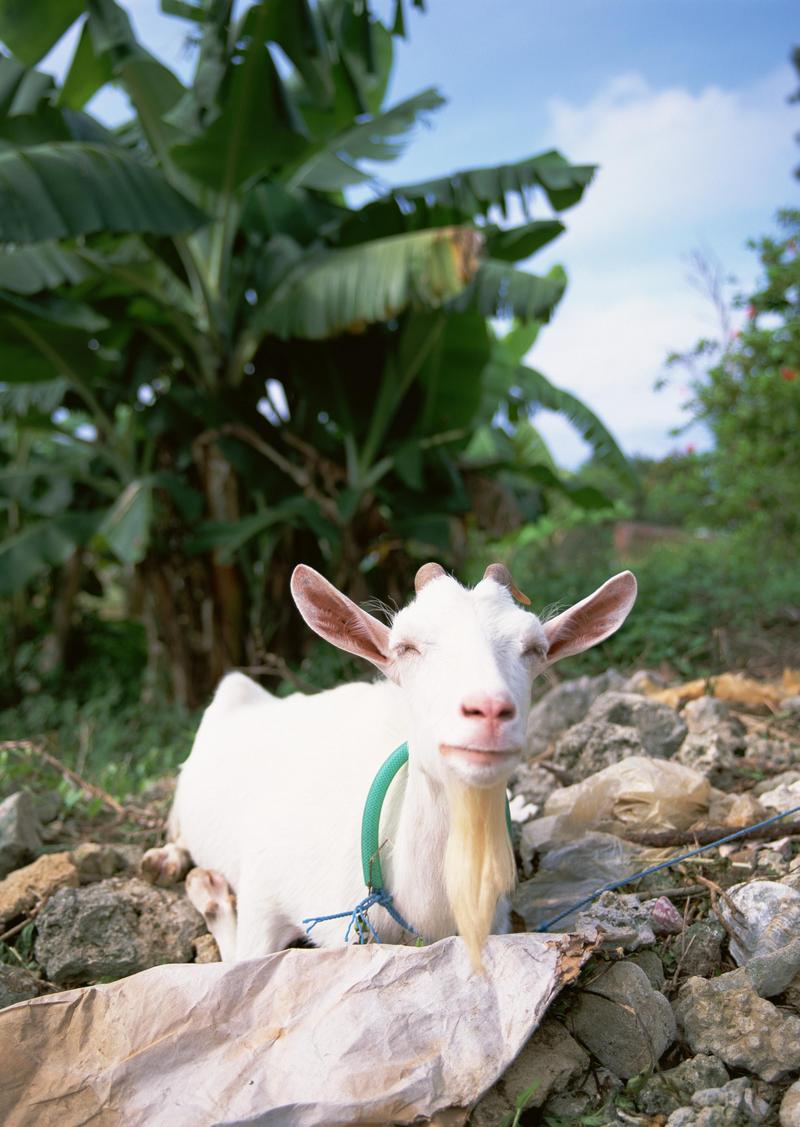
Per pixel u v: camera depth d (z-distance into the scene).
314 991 0.95
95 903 1.26
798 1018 0.99
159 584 3.60
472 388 3.38
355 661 3.12
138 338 3.63
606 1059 0.99
